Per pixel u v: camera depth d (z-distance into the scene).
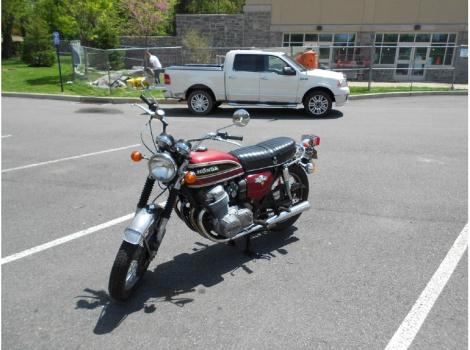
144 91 3.98
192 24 25.47
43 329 3.03
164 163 3.18
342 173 6.45
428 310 3.17
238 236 3.82
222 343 2.86
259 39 24.61
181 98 12.55
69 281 3.64
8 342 2.90
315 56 16.39
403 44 22.94
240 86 12.05
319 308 3.22
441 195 5.53
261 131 9.73
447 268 3.76
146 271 3.76
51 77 19.50
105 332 2.99
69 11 21.66
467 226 4.59
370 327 2.99
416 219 4.79
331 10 23.12
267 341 2.87
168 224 4.73
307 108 11.95
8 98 15.38
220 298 3.38
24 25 29.36
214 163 3.55
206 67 12.27
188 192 3.49
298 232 4.52
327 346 2.81
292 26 23.88
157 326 3.05
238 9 40.44
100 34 22.08
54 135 9.34
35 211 5.14
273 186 4.33
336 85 11.65
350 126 10.31
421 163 6.98
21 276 3.72
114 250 4.18
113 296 3.21
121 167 6.91
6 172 6.69
